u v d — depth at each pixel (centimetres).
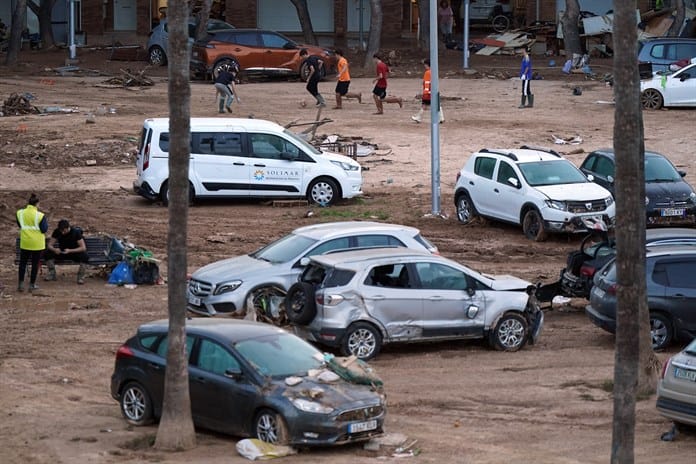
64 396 4109
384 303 4559
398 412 3922
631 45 3403
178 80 3556
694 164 8638
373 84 12406
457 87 12212
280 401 3412
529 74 10700
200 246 6544
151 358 3731
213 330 3691
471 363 4591
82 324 5053
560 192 6806
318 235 5072
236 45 12300
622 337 3138
